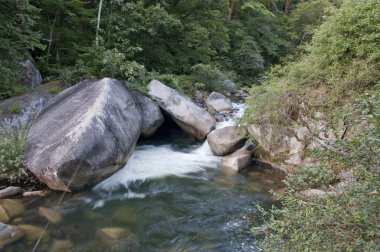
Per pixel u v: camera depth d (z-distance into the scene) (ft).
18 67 24.93
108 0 33.32
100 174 16.85
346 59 18.93
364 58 18.33
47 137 17.17
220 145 22.77
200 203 16.61
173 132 27.86
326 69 19.49
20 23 24.66
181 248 12.76
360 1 19.19
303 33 65.00
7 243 12.08
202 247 12.84
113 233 13.53
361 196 6.95
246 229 14.19
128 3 32.32
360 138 7.13
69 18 31.58
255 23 61.87
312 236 7.04
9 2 23.50
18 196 15.47
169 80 29.76
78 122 17.08
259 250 12.58
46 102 22.62
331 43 19.79
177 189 18.15
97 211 15.26
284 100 20.13
